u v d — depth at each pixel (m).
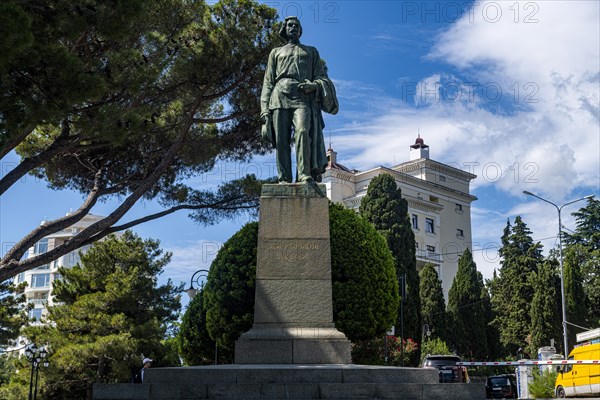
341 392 9.53
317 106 14.08
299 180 13.45
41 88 11.92
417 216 53.44
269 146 20.73
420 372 10.10
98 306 30.95
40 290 74.56
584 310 39.88
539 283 41.31
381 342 22.77
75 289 33.75
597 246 52.94
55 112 11.98
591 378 19.70
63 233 73.25
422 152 57.22
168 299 35.09
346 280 17.81
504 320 46.22
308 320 12.41
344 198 53.00
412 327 33.88
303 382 9.88
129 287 31.75
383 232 36.31
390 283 18.50
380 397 9.56
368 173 53.19
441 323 44.16
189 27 17.95
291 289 12.56
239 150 20.94
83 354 28.52
